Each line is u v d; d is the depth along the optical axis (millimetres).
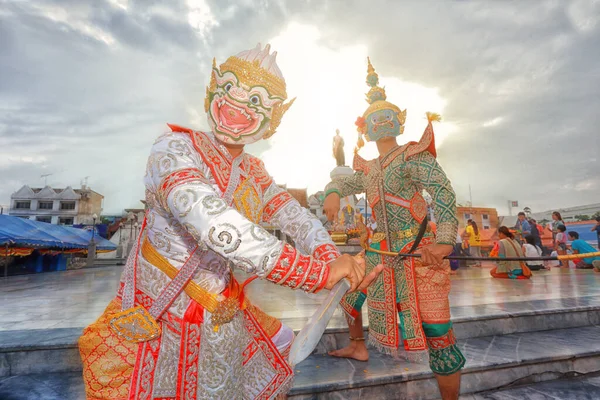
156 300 899
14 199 41500
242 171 1048
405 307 1917
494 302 3797
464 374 2342
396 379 2178
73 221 41531
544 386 2438
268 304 3928
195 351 890
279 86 1007
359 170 2369
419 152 1935
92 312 3605
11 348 2244
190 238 918
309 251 1082
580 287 5277
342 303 2400
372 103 2311
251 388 1024
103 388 858
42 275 11836
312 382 2090
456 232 1733
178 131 969
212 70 1039
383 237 2059
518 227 10922
